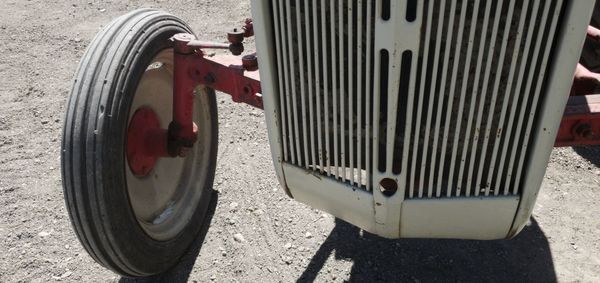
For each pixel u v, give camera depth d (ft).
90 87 7.34
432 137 5.71
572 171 11.22
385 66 5.33
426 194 6.13
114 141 7.32
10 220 10.46
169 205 9.32
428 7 4.87
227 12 19.43
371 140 5.85
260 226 9.97
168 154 8.52
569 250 9.23
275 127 6.63
